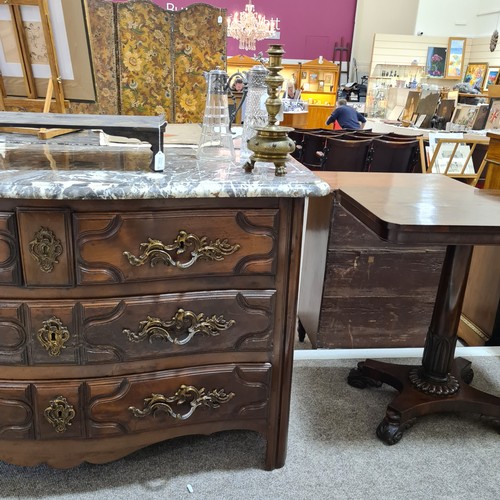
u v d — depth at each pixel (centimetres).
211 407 132
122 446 130
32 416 121
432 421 169
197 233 114
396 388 175
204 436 157
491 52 883
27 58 148
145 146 156
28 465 128
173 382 127
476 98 668
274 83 113
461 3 932
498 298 211
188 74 235
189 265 115
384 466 147
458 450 155
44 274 109
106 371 122
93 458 129
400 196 153
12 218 105
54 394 120
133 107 232
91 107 218
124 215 108
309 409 172
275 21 940
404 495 137
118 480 138
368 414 171
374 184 188
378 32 1002
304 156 410
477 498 137
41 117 123
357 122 625
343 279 198
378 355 207
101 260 111
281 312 126
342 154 377
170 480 139
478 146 355
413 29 987
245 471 143
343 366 200
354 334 208
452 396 164
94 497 132
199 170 122
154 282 117
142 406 126
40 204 105
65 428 123
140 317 118
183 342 122
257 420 136
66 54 146
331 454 151
